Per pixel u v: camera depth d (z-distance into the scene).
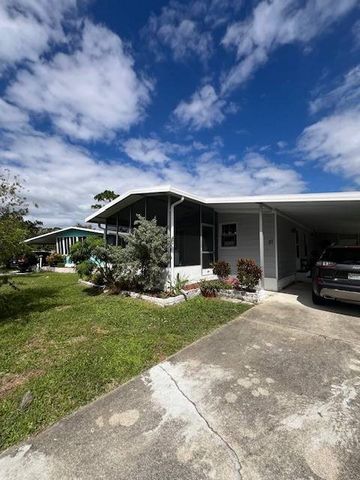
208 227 9.93
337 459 1.99
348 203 6.99
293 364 3.52
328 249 6.39
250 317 5.73
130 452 2.06
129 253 7.52
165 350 3.99
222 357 3.74
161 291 7.58
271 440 2.18
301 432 2.27
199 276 9.13
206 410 2.57
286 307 6.59
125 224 9.92
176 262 8.11
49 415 2.52
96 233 19.05
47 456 2.04
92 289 9.45
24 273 16.72
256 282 7.34
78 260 15.50
